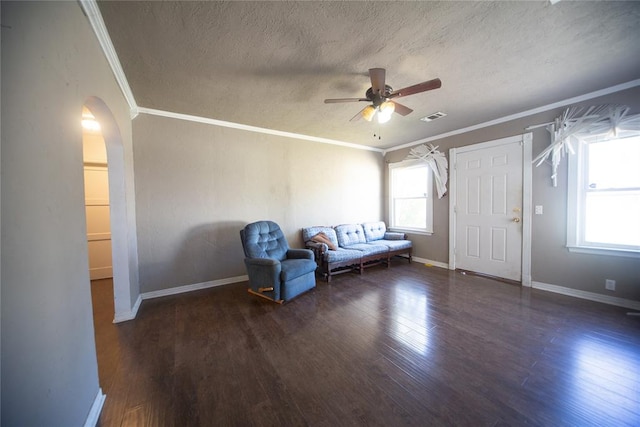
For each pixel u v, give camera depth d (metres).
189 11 1.55
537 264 3.28
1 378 0.74
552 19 1.65
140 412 1.36
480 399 1.42
